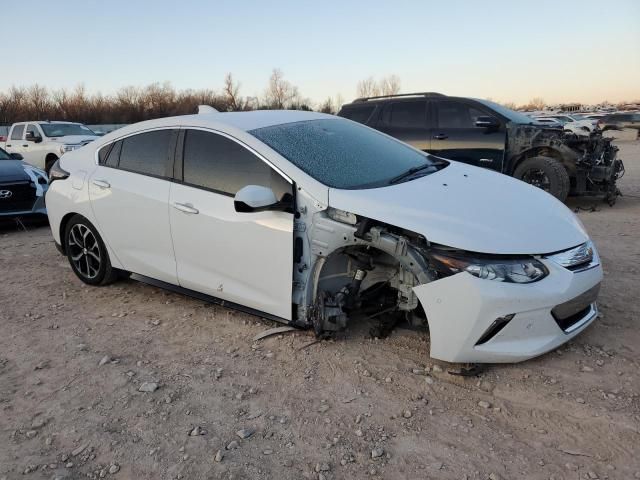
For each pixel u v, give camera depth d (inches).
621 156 705.6
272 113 164.4
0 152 329.4
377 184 133.5
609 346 130.3
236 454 98.6
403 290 127.5
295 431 104.7
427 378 120.3
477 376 119.7
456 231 113.3
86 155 182.1
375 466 94.0
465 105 326.6
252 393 118.3
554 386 115.0
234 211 138.4
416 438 101.0
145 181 159.6
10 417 113.0
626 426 101.2
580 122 1155.9
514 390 114.4
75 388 123.3
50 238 277.6
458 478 90.4
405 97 350.0
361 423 106.2
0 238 283.6
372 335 140.8
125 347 143.1
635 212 297.3
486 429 102.8
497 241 111.9
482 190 135.1
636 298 158.2
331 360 130.6
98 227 174.7
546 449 96.4
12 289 191.8
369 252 131.2
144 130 165.5
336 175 134.1
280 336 143.9
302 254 130.9
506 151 314.2
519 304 110.3
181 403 115.6
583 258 120.7
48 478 94.3
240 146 140.9
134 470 95.7
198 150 149.6
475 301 109.6
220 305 153.4
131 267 170.2
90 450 101.5
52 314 167.3
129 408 114.6
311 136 149.6
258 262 136.0
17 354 141.1
